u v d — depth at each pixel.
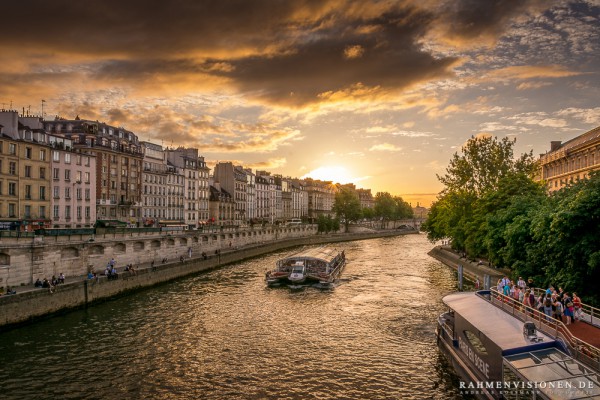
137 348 30.00
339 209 164.50
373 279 58.16
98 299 42.50
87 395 23.02
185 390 23.70
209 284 54.47
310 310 40.84
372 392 23.48
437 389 23.72
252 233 103.06
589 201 25.89
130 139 92.00
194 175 112.69
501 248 39.78
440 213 83.88
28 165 60.19
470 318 22.81
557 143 85.75
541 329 19.62
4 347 29.78
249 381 24.88
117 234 55.62
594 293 26.50
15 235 41.69
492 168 63.97
